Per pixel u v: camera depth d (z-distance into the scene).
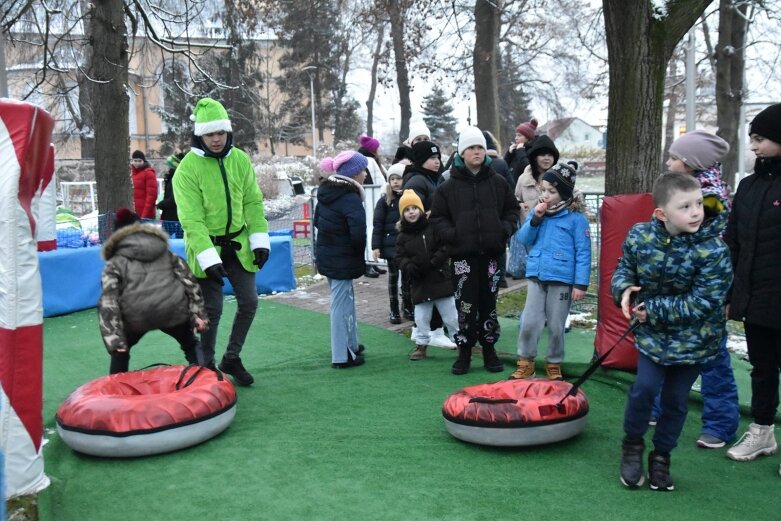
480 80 16.19
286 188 28.33
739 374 5.43
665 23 5.34
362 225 5.67
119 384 4.35
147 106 41.34
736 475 3.64
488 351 5.65
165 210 10.88
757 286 3.64
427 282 6.00
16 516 3.21
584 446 4.06
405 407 4.83
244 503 3.41
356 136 51.75
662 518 3.17
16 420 3.39
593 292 7.90
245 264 5.18
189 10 12.63
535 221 5.04
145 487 3.62
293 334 7.08
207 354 5.17
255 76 42.38
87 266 8.34
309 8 20.19
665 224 3.30
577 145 72.12
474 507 3.31
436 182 6.61
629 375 5.18
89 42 10.60
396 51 19.22
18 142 3.35
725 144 3.96
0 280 3.34
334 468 3.80
